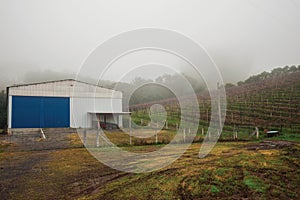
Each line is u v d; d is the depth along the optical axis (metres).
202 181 4.51
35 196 4.02
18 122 14.47
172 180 4.62
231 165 5.54
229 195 3.87
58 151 8.10
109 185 4.48
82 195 4.03
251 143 9.17
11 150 8.49
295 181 4.43
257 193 3.91
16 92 14.56
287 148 7.57
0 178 5.04
